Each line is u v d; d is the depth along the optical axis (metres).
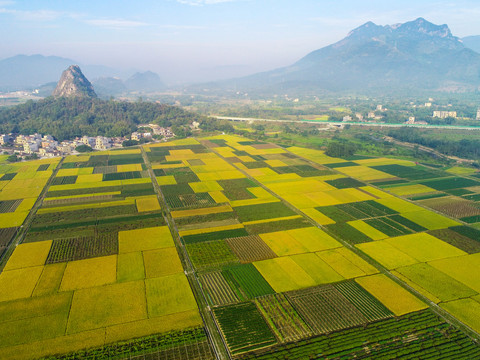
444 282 113.69
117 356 82.94
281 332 92.25
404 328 94.38
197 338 88.81
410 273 118.12
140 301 101.44
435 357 85.56
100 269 117.12
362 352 86.75
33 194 190.00
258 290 108.38
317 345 88.31
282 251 131.62
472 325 95.69
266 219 160.88
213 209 172.00
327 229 151.00
